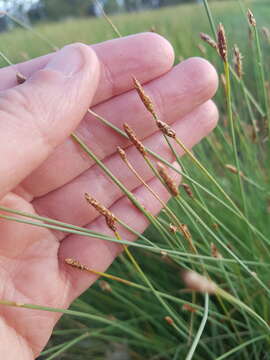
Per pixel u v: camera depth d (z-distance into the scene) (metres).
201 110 0.15
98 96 0.14
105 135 0.14
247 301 0.15
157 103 0.14
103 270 0.15
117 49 0.14
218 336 0.16
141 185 0.15
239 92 0.22
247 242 0.17
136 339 0.18
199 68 0.14
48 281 0.14
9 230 0.13
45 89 0.11
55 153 0.14
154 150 0.15
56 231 0.14
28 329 0.13
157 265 0.19
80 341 0.19
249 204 0.17
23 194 0.14
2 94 0.11
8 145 0.10
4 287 0.13
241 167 0.18
